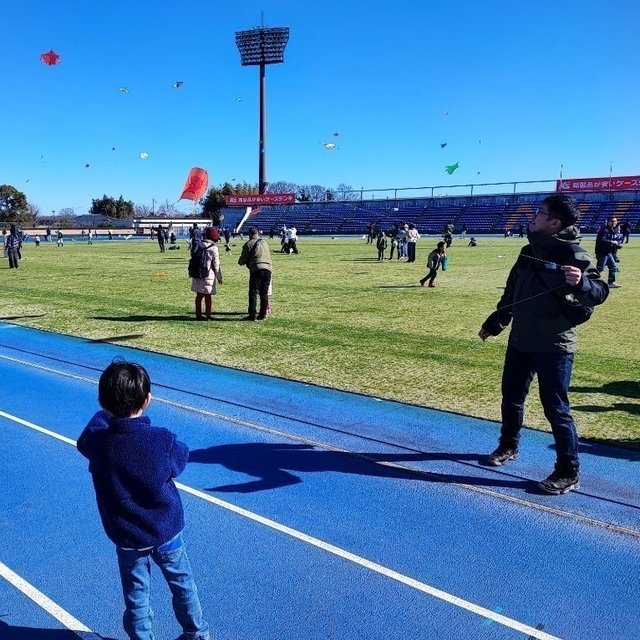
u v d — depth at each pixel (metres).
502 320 4.88
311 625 3.12
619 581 3.47
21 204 89.88
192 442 5.57
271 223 85.81
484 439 5.60
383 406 6.54
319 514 4.25
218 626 3.12
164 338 10.17
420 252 36.81
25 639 3.05
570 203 4.17
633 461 5.04
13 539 3.95
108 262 29.03
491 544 3.86
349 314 12.66
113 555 3.78
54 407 6.60
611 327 11.27
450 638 3.02
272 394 7.00
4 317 12.44
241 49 77.56
